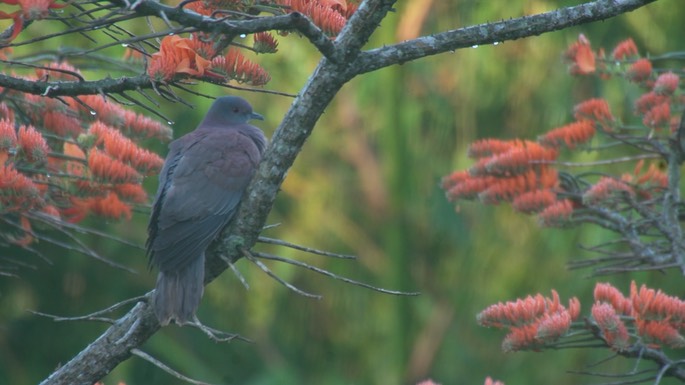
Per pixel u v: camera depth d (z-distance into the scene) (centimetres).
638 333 665
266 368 1706
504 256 1566
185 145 715
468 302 1611
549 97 1476
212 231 660
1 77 558
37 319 1638
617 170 1391
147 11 502
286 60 1498
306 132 602
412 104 1580
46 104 796
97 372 597
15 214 796
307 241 1677
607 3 614
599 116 862
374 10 574
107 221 812
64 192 759
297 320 1717
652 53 1441
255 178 613
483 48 1470
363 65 589
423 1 1541
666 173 944
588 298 1477
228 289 1617
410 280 1670
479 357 1686
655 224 808
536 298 682
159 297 615
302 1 601
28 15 490
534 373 1570
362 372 1722
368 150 1747
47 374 1648
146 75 565
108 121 834
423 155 1605
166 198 674
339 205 1709
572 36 1457
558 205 843
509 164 870
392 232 1636
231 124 838
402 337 1656
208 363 1727
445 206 1590
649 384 1483
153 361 548
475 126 1539
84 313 1631
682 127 822
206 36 578
